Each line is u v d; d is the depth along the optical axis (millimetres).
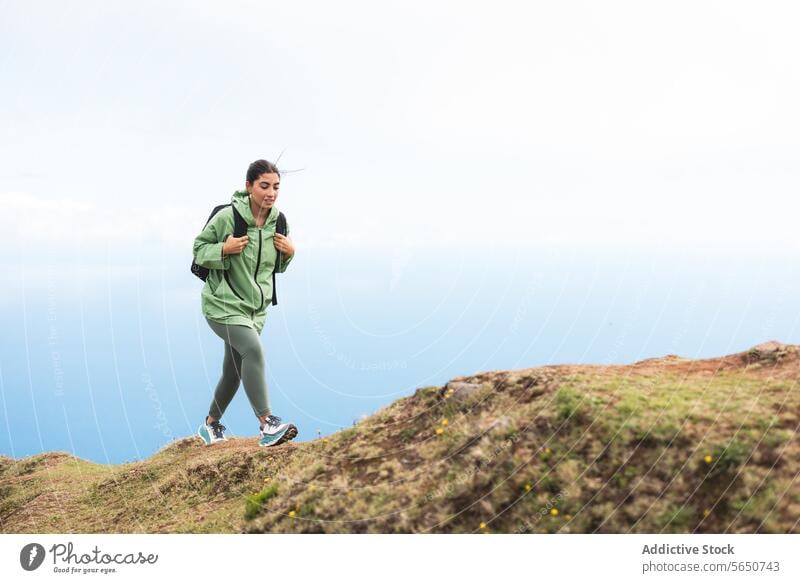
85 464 14086
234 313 8953
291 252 9258
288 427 8961
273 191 8852
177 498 9188
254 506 7594
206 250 8805
